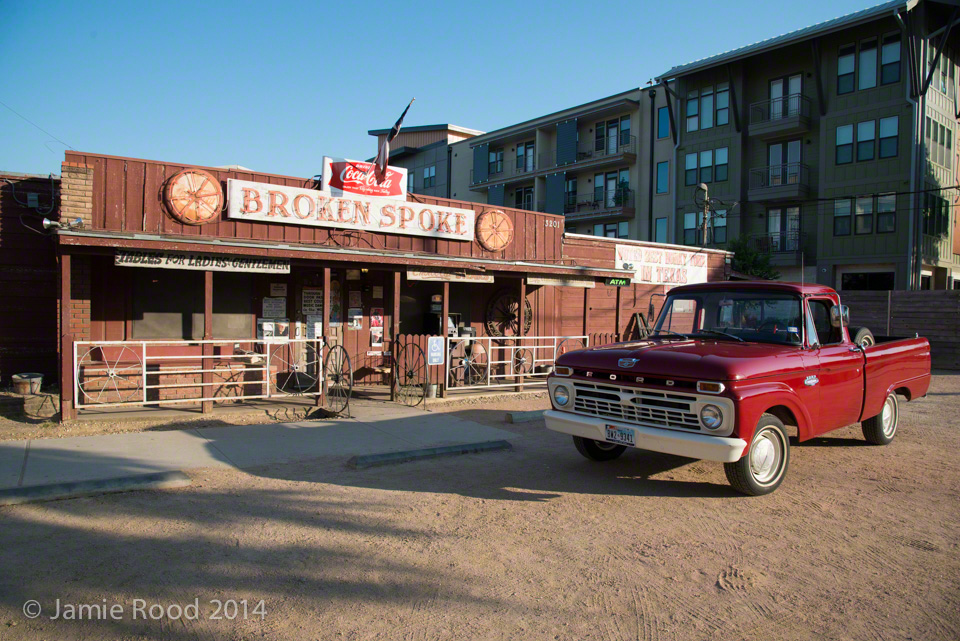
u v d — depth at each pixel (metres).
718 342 6.61
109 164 9.23
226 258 9.16
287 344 11.69
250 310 11.34
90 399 9.20
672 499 5.90
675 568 4.36
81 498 5.53
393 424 9.02
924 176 25.92
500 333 14.77
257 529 4.91
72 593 3.78
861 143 26.84
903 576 4.29
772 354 5.88
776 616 3.71
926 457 7.76
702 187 23.94
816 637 3.48
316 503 5.59
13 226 11.01
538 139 40.19
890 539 4.97
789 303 6.58
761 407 5.52
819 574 4.30
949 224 28.61
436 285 13.89
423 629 3.47
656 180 34.38
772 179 29.36
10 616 3.49
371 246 11.51
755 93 30.22
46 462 6.41
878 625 3.62
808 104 28.52
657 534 5.00
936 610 3.81
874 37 26.48
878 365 7.60
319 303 12.08
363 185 11.26
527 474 6.74
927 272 27.55
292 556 4.41
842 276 27.78
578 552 4.61
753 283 6.93
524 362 12.72
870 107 26.58
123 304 10.09
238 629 3.43
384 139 11.48
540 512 5.48
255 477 6.33
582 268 13.13
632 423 5.89
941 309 19.27
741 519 5.37
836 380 6.72
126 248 8.39
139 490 5.79
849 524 5.30
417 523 5.15
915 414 11.04
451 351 13.28
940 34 26.70
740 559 4.54
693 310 7.22
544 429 9.20
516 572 4.25
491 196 43.03
